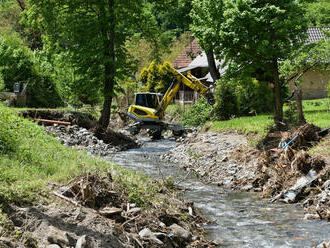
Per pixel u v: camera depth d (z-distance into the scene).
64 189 7.34
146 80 52.97
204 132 23.64
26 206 6.25
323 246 6.96
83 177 7.80
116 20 26.23
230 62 17.92
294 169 11.77
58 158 10.54
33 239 5.48
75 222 6.29
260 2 16.39
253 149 15.66
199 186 13.50
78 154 12.13
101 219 6.61
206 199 11.52
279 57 17.23
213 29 16.81
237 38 16.03
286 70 20.36
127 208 7.53
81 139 23.44
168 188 11.07
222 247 7.48
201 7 17.53
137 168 17.28
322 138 13.61
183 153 19.95
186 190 12.77
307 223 8.91
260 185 12.76
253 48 16.84
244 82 18.80
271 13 15.80
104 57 26.48
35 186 7.06
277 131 16.84
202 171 15.95
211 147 18.94
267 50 16.20
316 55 20.64
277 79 17.75
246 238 7.99
